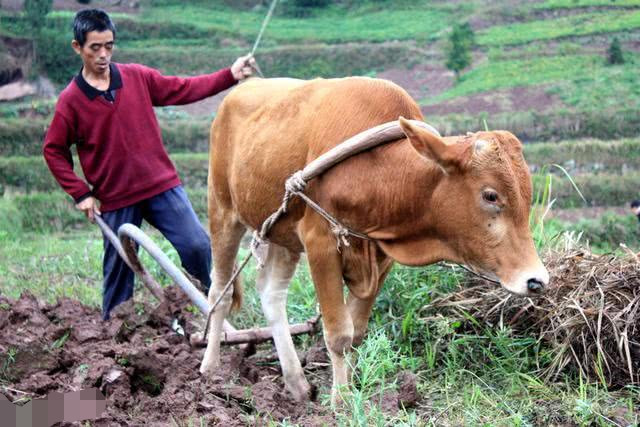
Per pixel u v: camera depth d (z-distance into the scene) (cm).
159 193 563
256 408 423
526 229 362
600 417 397
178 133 1543
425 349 492
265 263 491
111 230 554
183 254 567
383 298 527
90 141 554
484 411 419
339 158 399
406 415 399
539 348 473
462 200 368
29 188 1391
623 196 1248
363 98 417
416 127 364
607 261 475
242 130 479
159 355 479
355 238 412
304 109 439
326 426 395
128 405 432
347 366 436
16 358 470
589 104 1502
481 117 1484
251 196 461
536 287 355
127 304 556
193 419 407
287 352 470
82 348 499
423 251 395
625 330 437
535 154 1356
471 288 504
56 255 885
